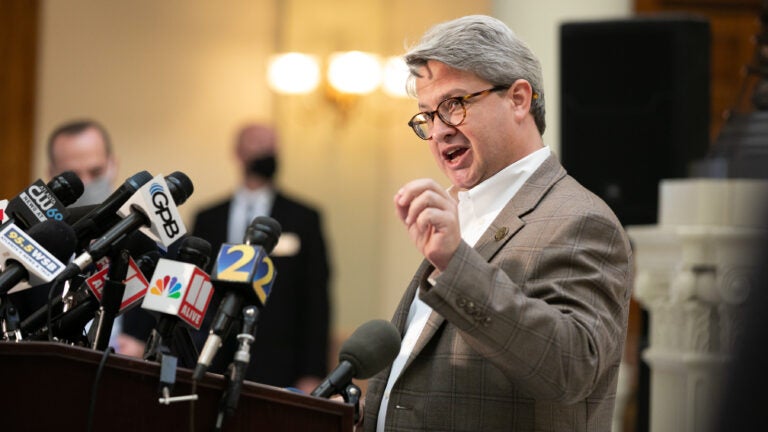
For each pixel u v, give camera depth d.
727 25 21.70
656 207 14.08
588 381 5.47
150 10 22.53
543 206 6.20
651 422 11.83
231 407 4.72
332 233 23.55
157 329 5.04
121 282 5.41
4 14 21.91
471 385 5.98
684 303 11.36
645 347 12.84
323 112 23.45
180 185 5.68
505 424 5.90
